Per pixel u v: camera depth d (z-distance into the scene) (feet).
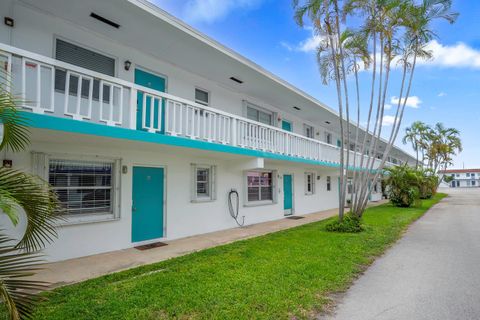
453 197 101.60
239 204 37.22
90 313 11.96
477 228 35.14
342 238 27.81
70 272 18.15
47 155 20.52
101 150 23.40
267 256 21.02
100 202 23.67
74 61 22.82
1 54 14.96
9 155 18.86
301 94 41.37
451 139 104.58
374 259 21.22
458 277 17.24
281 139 38.73
